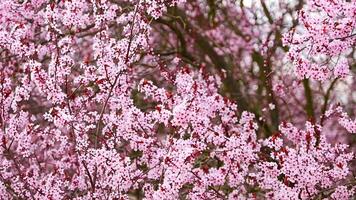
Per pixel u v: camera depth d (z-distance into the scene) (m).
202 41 9.20
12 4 6.62
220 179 5.33
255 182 5.88
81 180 5.90
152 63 8.41
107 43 5.73
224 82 9.02
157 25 9.98
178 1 6.07
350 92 10.95
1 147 5.70
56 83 5.41
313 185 5.25
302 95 10.73
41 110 7.47
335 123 9.59
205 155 6.08
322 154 5.63
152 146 5.55
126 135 5.54
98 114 6.12
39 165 6.23
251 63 10.35
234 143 5.41
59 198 5.53
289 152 5.21
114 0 7.41
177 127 5.31
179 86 5.77
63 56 5.47
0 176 5.70
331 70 5.26
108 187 5.51
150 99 7.35
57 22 6.73
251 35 10.33
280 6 9.71
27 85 5.71
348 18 4.95
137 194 6.91
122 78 5.62
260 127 8.88
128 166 5.27
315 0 4.97
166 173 4.86
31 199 5.64
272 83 9.16
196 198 5.32
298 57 5.15
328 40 5.02
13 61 7.19
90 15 6.99
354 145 9.30
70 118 5.23
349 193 5.39
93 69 5.69
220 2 9.65
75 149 5.54
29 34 6.76
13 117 5.72
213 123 6.48
